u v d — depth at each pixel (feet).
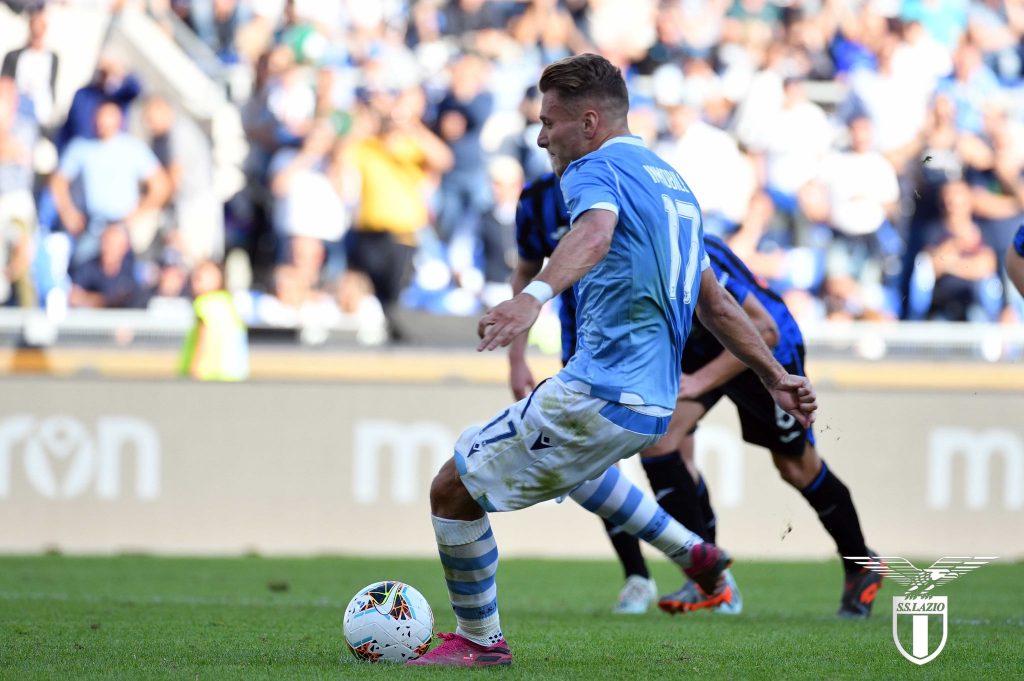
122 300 135.64
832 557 116.57
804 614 74.54
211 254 140.56
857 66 153.07
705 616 72.08
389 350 120.78
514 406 43.88
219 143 144.15
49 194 137.69
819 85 155.74
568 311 73.05
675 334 43.62
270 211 142.00
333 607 73.87
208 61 149.89
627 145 44.01
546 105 44.88
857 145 148.05
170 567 101.45
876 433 116.26
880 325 130.00
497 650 46.96
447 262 139.64
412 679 42.65
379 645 47.42
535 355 114.73
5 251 135.64
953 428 116.78
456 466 44.01
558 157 45.32
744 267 69.77
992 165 149.38
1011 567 109.60
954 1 158.51
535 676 43.93
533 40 153.79
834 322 136.26
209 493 114.42
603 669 46.37
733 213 145.38
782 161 146.41
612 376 42.47
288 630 60.54
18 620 64.03
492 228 141.28
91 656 49.67
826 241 145.48
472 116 144.46
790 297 143.13
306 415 115.14
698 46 157.17
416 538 115.14
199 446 114.62
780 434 70.95
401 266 137.90
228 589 86.28
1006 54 157.38
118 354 121.80
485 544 45.39
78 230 136.77
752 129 148.15
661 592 92.17
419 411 115.65
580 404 42.45
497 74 148.25
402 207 138.72
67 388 113.39
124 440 113.80
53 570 97.40
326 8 149.69
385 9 153.07
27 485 112.78
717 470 115.85
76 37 146.30
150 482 114.01
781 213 146.20
